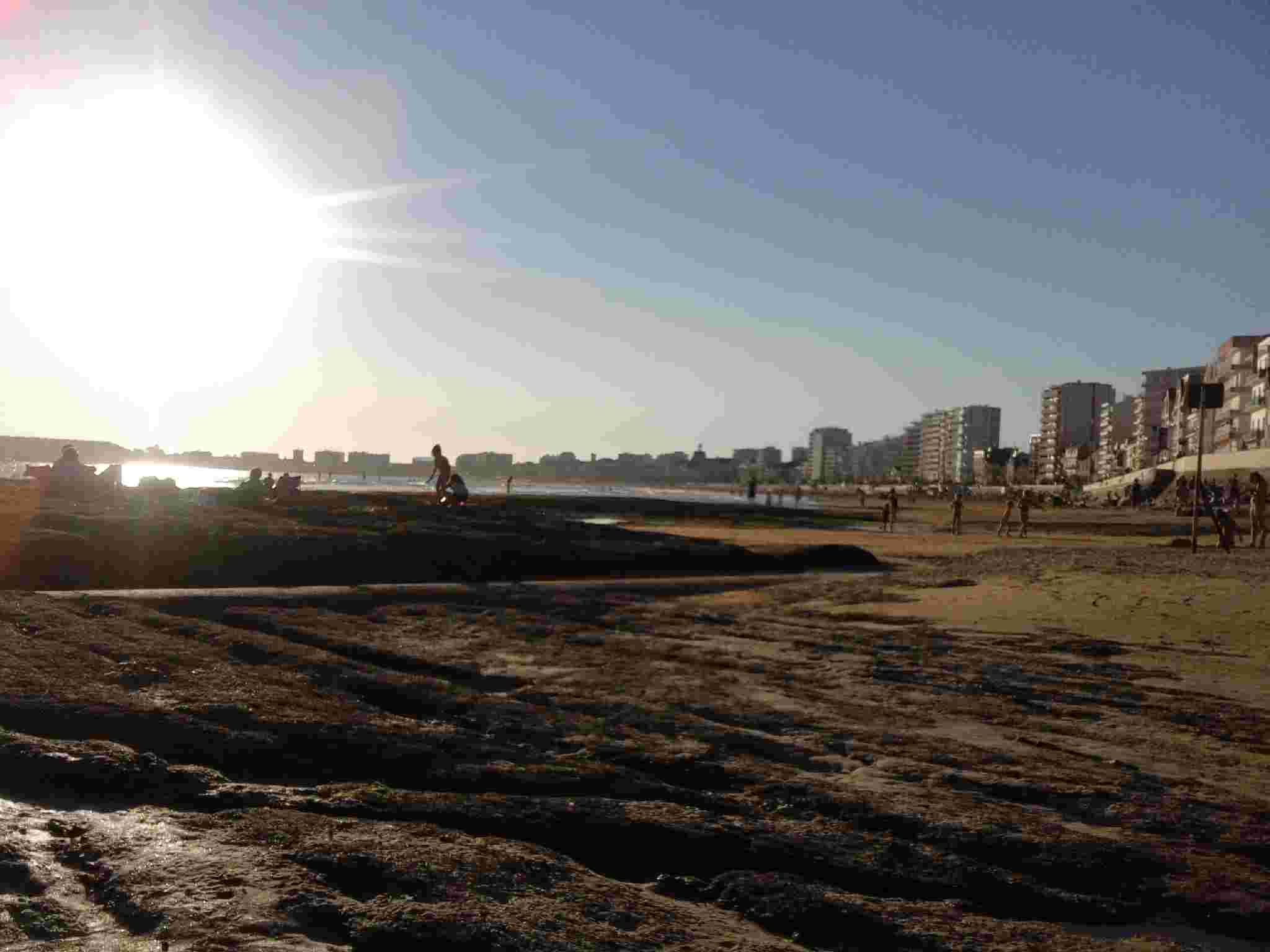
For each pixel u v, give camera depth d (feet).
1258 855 15.52
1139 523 194.90
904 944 11.70
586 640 32.14
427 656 28.02
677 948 10.80
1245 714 25.20
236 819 13.61
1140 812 17.24
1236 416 404.57
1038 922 12.83
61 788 14.64
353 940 10.12
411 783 16.38
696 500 447.42
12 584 39.60
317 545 49.73
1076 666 31.65
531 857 12.98
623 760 18.56
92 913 10.59
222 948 9.61
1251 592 52.42
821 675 28.63
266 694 20.43
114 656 22.74
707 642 33.73
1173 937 12.64
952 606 46.91
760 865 13.89
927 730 22.59
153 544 46.21
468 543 55.67
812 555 72.23
